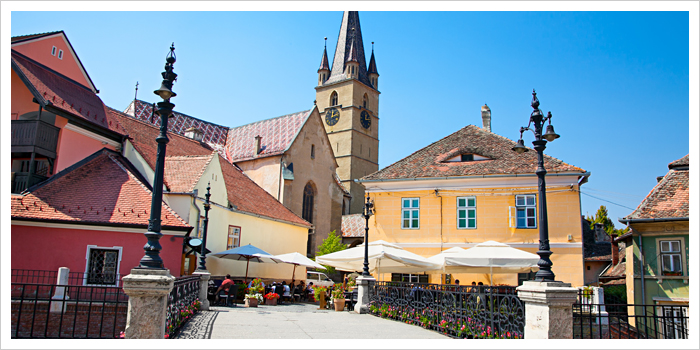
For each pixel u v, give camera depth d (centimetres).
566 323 898
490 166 2569
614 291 2894
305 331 1238
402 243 2584
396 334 1241
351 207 7000
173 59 937
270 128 5212
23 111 2230
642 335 1609
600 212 6819
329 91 7644
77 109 2305
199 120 5219
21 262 1839
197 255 2452
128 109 4447
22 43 2227
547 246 957
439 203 2577
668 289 2130
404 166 2759
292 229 3638
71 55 2503
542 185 986
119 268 1950
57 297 1560
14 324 1496
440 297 1370
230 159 5112
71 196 2039
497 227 2469
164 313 842
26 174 2045
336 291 2086
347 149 7212
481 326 1167
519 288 979
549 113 1050
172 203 2402
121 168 2317
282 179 4572
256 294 2261
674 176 2364
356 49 7719
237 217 2944
